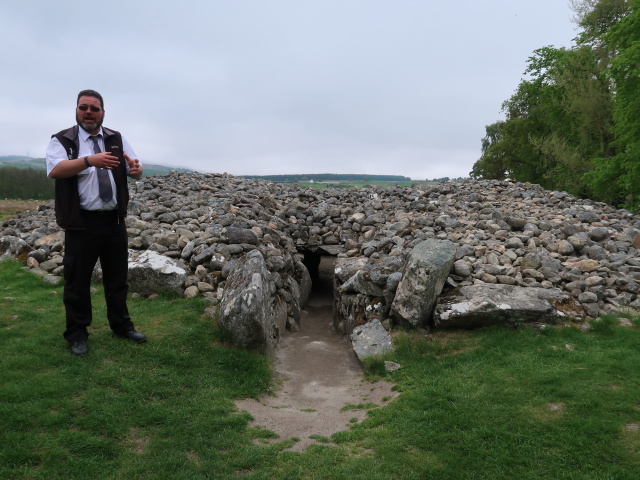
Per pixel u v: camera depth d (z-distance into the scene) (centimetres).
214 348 588
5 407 404
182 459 372
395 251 910
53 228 1016
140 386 475
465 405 465
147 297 757
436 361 591
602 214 1238
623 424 414
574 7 2652
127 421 415
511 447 393
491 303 651
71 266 504
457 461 380
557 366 536
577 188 2620
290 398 555
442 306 672
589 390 471
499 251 880
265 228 1012
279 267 885
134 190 1358
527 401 462
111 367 500
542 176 3281
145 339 570
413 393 508
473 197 1333
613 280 767
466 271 750
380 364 609
